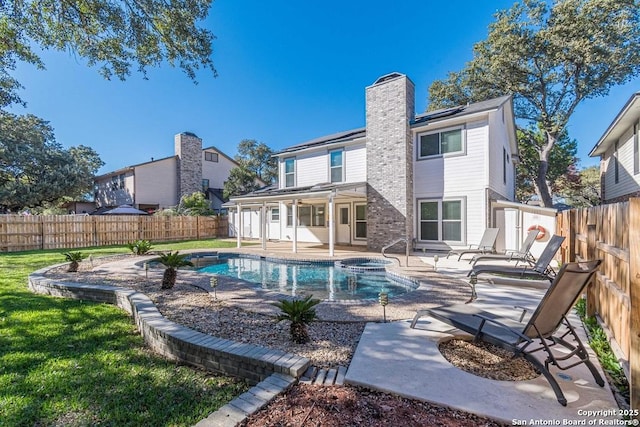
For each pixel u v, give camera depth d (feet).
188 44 26.66
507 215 41.55
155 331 13.28
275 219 71.61
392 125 45.80
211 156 102.32
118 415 8.71
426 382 9.68
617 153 48.62
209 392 9.99
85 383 10.43
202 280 25.82
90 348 13.24
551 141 75.05
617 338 11.75
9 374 10.91
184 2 24.76
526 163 90.02
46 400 9.45
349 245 56.44
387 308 18.06
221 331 14.35
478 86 79.15
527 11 67.10
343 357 11.76
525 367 11.10
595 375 9.63
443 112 48.37
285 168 64.59
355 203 56.75
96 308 18.90
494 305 18.30
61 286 21.85
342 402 8.74
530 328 10.30
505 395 8.98
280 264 40.96
